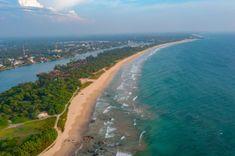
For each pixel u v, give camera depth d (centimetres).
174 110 14025
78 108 15238
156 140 10938
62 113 14212
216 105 14312
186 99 15638
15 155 9550
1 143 10556
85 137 11469
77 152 10294
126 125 12562
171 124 12331
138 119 13188
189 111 13712
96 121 13212
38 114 13875
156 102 15500
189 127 11862
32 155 10025
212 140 10575
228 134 10950
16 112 14362
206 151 9825
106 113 14238
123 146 10594
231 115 12862
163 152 10019
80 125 12812
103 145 10725
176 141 10738
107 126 12550
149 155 9881
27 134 11625
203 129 11569
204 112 13450
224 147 9994
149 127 12188
